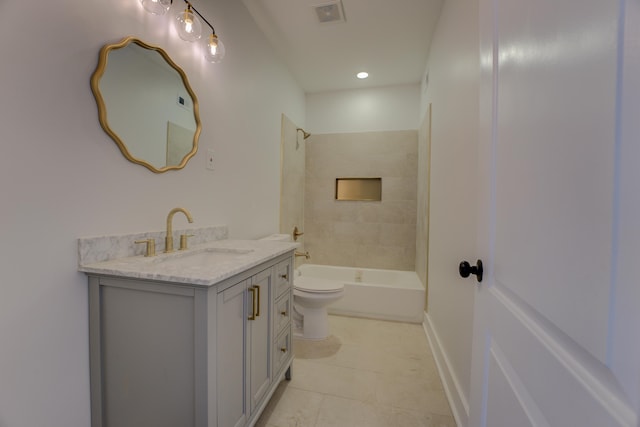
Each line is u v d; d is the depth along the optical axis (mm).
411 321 2770
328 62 2908
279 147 2836
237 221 2070
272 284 1446
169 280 949
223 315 1032
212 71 1763
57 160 961
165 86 1410
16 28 845
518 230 629
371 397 1640
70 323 1011
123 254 1196
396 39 2486
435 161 2316
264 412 1505
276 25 2311
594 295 403
